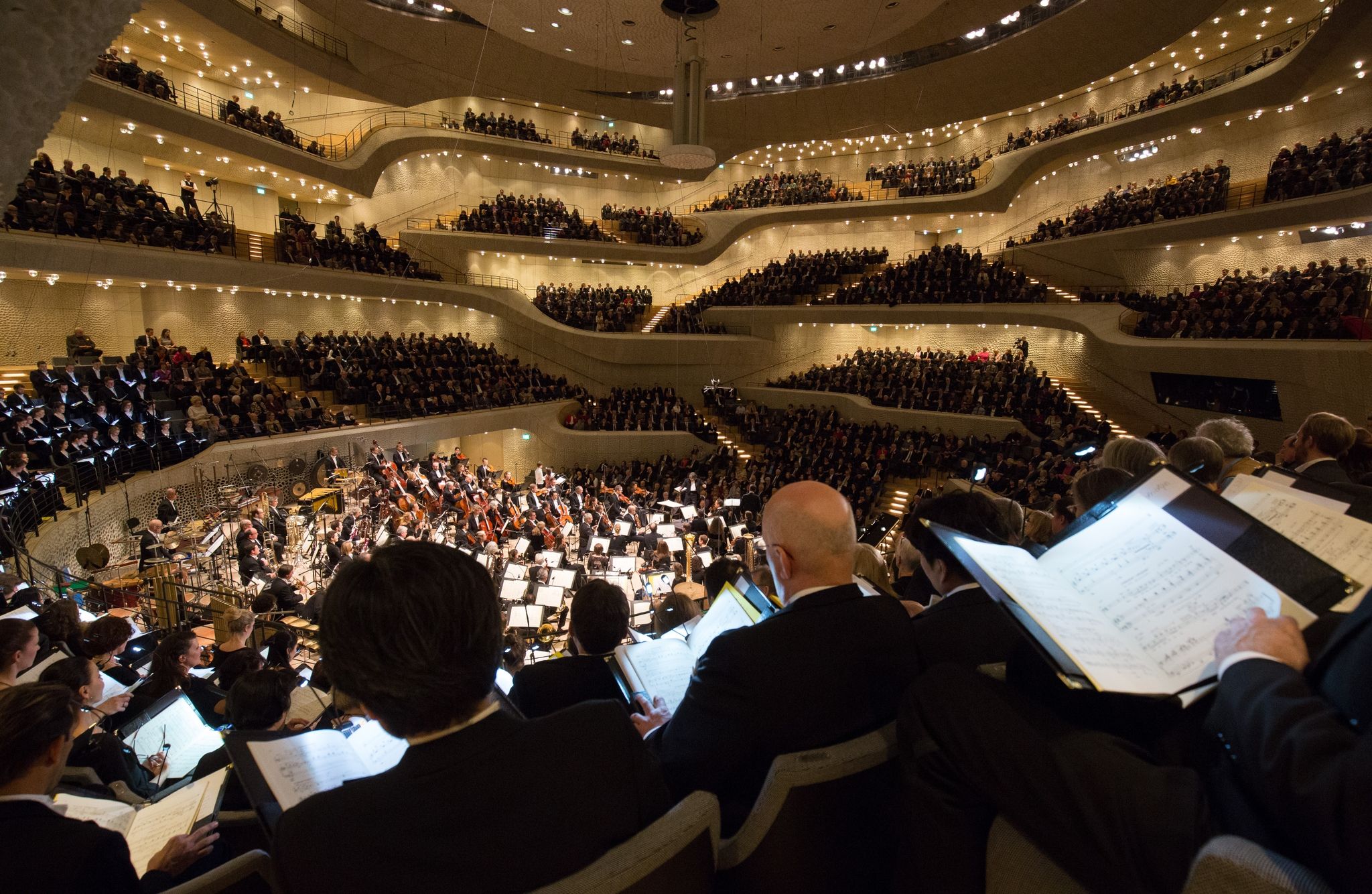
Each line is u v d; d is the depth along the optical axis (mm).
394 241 29406
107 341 19188
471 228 30000
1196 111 22500
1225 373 17938
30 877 1773
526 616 10562
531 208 31469
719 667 1803
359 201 28328
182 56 22469
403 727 1264
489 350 30031
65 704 2043
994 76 26750
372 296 25375
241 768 1596
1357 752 860
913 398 25953
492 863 1174
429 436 24188
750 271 34844
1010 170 28266
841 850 1632
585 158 31766
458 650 1237
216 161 22188
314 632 9727
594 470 27984
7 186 2605
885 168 33438
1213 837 1043
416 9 23828
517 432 29719
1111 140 25297
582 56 23938
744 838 1593
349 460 21297
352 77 25266
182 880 2354
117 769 3428
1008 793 1225
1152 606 1239
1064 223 27156
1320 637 1127
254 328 23328
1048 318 24422
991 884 1314
